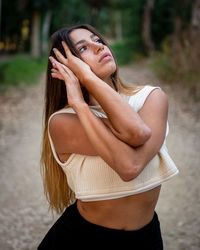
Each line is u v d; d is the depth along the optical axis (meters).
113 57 1.57
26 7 19.59
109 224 1.41
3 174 4.95
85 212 1.45
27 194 4.30
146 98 1.42
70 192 1.79
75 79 1.34
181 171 4.58
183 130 6.18
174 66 9.78
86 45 1.46
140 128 1.19
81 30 1.50
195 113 7.02
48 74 1.60
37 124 7.64
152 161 1.38
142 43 20.28
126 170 1.21
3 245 3.18
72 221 1.47
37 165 5.26
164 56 10.70
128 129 1.20
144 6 19.73
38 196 4.25
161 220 3.48
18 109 8.98
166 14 19.38
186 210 3.62
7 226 3.54
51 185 1.70
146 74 12.18
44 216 3.75
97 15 41.22
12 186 4.55
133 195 1.38
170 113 7.20
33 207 3.96
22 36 24.36
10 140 6.57
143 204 1.41
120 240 1.38
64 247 1.45
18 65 14.17
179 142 5.64
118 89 1.54
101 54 1.44
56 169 1.66
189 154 5.10
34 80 13.09
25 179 4.77
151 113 1.36
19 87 11.70
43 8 19.66
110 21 44.53
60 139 1.40
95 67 1.44
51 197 1.73
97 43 1.46
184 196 3.92
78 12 29.59
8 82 12.02
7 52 24.39
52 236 1.50
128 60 18.88
